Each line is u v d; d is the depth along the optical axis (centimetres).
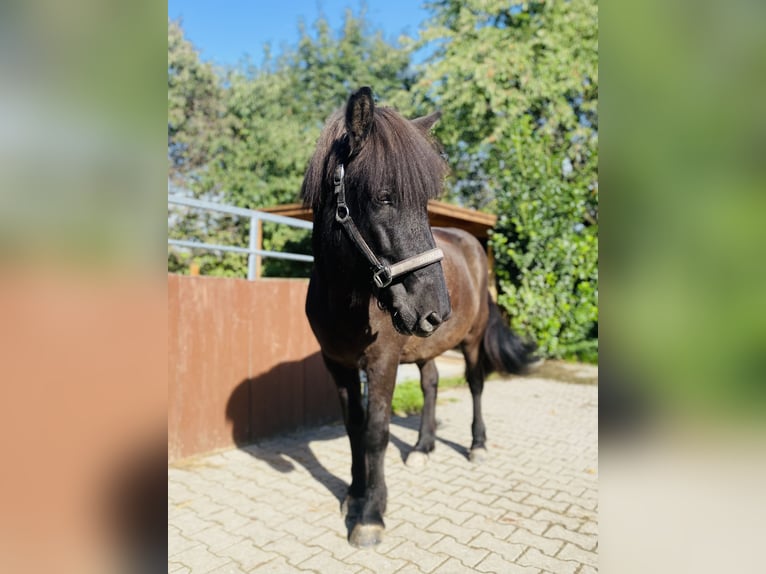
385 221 186
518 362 385
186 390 355
